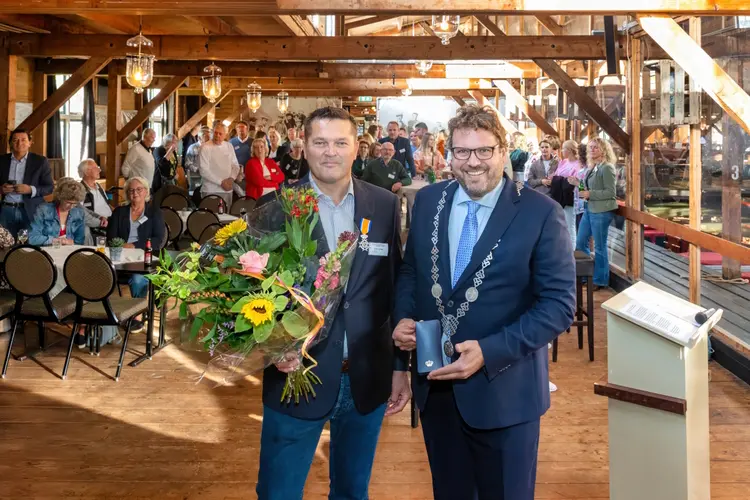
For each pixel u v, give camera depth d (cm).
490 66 1294
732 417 428
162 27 978
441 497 224
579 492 331
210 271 199
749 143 530
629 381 240
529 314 207
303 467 230
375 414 237
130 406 432
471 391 210
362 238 230
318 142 222
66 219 579
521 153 1090
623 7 502
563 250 210
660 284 725
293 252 205
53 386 466
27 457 358
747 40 532
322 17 1309
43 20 848
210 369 212
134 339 580
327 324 217
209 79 887
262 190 904
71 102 1243
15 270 477
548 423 415
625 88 823
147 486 329
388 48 878
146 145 1032
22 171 687
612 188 806
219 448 373
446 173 1125
